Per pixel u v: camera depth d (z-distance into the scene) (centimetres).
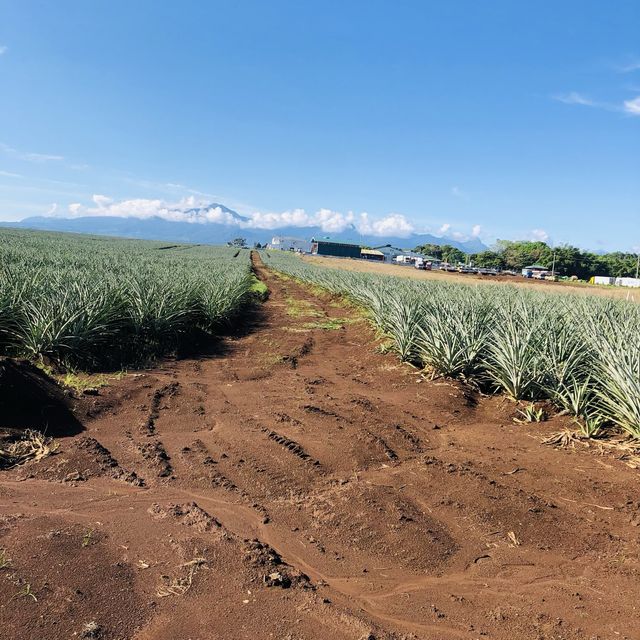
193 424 630
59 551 337
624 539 384
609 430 619
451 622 291
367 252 16538
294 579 323
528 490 464
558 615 298
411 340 962
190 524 387
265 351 1146
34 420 577
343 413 689
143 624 275
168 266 2395
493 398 783
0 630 261
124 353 964
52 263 1941
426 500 446
